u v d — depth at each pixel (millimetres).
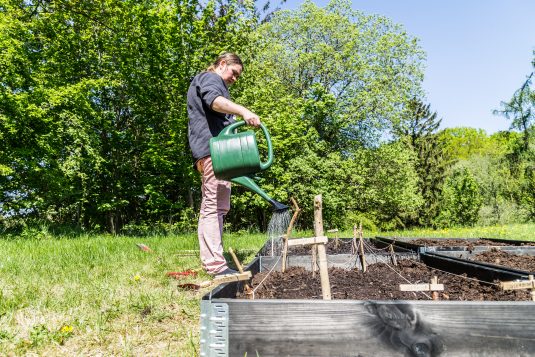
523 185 27844
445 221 35781
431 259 4395
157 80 15797
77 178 16344
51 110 13969
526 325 1717
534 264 4363
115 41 16031
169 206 19234
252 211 21609
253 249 7562
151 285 4137
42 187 14102
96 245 7398
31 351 2449
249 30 16469
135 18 15367
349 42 22594
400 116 23703
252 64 17609
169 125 16391
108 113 17375
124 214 20906
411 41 23391
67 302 3393
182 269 5070
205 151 2834
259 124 2557
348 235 11797
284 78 23000
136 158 19047
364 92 22125
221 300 1848
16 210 14039
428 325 1749
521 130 18266
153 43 15086
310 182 20281
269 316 1812
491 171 36281
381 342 1758
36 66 14219
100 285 3975
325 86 23328
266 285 3480
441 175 34344
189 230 17109
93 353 2426
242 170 2400
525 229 13812
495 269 3150
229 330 1828
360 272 4180
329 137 23641
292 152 19094
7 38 12859
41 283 4090
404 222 32156
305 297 3096
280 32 23562
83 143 15141
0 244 7703
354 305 1786
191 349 2426
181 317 3113
